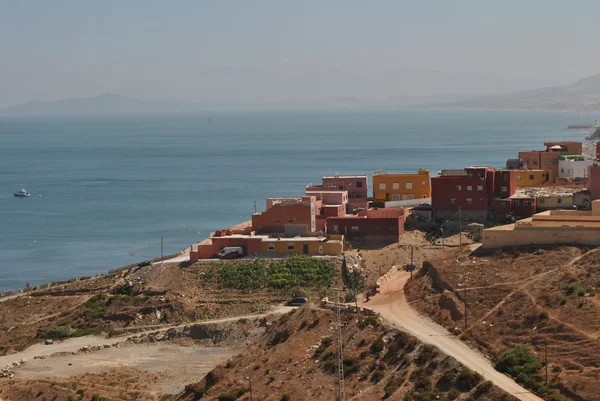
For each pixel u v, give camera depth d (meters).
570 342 88.12
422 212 158.25
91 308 132.12
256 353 104.31
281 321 110.56
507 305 98.88
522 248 114.50
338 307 106.38
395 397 84.88
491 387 82.19
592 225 119.44
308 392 89.88
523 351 88.06
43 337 125.50
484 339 93.62
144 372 110.75
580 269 104.12
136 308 129.62
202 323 122.56
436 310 103.50
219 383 98.81
